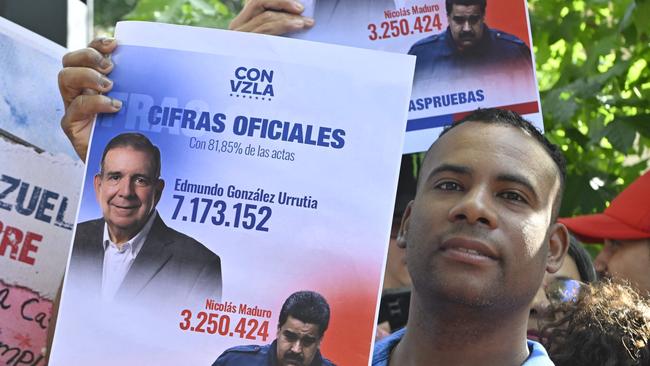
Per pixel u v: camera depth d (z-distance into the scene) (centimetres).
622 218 334
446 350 196
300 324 192
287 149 198
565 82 499
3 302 229
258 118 199
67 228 239
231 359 192
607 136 455
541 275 196
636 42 480
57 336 194
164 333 193
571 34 510
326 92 199
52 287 236
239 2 554
